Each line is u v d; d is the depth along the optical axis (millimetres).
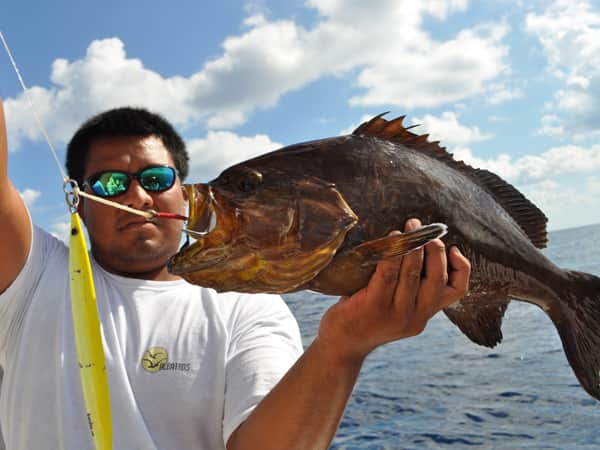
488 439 1693
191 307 813
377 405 2201
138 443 708
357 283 585
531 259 695
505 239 680
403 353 3455
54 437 723
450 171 664
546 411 1907
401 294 568
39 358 754
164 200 877
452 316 688
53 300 785
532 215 722
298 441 630
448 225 632
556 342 3252
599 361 712
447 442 1702
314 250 570
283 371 741
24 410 738
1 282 758
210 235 578
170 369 760
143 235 854
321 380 622
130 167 867
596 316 726
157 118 922
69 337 767
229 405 733
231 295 844
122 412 722
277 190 581
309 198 579
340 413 640
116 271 876
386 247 553
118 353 757
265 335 793
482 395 2197
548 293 708
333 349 612
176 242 893
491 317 699
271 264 577
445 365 2902
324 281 587
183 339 781
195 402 747
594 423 1724
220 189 590
